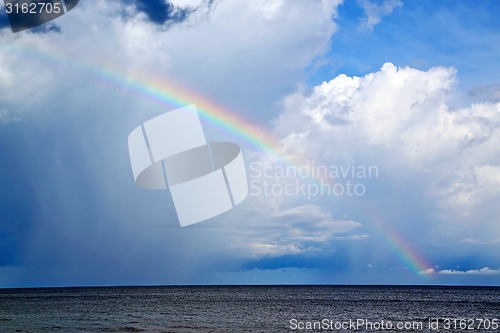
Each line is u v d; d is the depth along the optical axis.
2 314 64.12
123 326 47.44
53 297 125.12
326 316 63.62
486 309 79.69
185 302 99.25
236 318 58.47
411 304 94.19
